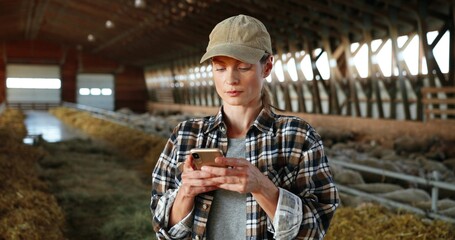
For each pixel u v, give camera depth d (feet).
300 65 52.54
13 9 73.92
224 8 49.73
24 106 106.01
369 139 41.81
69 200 20.52
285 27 48.60
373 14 38.06
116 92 114.83
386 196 16.31
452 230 12.59
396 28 35.35
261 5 45.16
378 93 40.40
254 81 4.76
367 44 38.96
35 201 16.75
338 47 44.91
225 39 4.68
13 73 105.09
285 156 4.86
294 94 58.08
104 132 49.01
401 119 38.55
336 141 40.88
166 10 59.21
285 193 4.57
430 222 13.15
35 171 25.00
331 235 13.09
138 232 15.88
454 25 31.22
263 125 4.93
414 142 31.68
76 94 110.63
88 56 111.14
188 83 89.71
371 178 21.12
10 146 29.55
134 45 93.04
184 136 5.20
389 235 12.55
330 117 47.96
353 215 14.15
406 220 13.17
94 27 86.38
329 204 4.80
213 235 4.84
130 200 20.58
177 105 98.48
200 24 59.93
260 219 4.73
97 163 30.96
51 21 89.97
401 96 38.32
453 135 32.78
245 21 4.75
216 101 78.95
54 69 108.27
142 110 117.50
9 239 12.89
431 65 32.96
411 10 32.68
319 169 4.84
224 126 5.02
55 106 108.17
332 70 45.70
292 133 4.90
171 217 4.92
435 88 33.22
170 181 5.23
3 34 96.27
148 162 31.81
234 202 4.83
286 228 4.55
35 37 105.40
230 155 4.96
